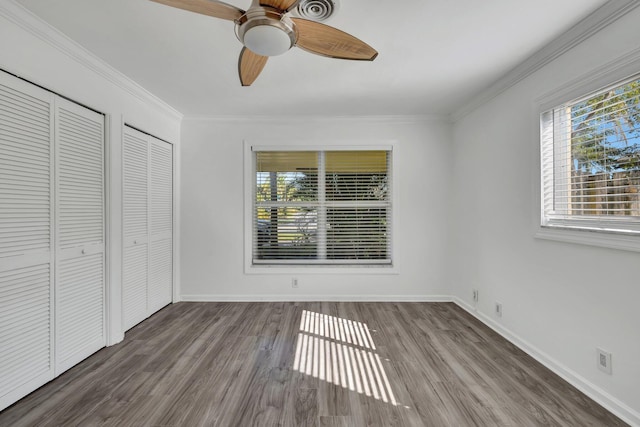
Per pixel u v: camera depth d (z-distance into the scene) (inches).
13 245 67.6
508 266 100.1
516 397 70.0
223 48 81.8
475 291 121.1
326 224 145.4
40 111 73.5
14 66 65.9
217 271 142.0
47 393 71.2
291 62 89.7
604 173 69.0
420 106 128.3
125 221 105.4
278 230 145.5
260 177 145.2
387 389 73.4
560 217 81.3
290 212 145.4
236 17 53.7
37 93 72.6
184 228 141.8
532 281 89.0
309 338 101.9
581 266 72.2
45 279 75.0
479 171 117.6
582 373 72.0
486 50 82.7
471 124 123.5
